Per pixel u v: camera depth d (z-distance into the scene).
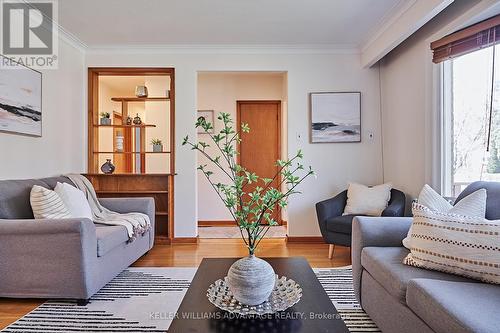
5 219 2.31
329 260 3.34
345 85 4.14
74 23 3.37
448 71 2.87
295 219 4.12
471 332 1.06
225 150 1.47
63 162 3.56
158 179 4.10
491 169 2.44
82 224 2.20
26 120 2.91
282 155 5.47
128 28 3.53
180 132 4.11
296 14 3.21
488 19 2.42
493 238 1.51
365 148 4.12
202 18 3.30
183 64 4.13
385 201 3.46
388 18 3.27
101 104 5.69
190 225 4.09
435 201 2.10
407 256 1.77
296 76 4.14
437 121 2.91
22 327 1.95
